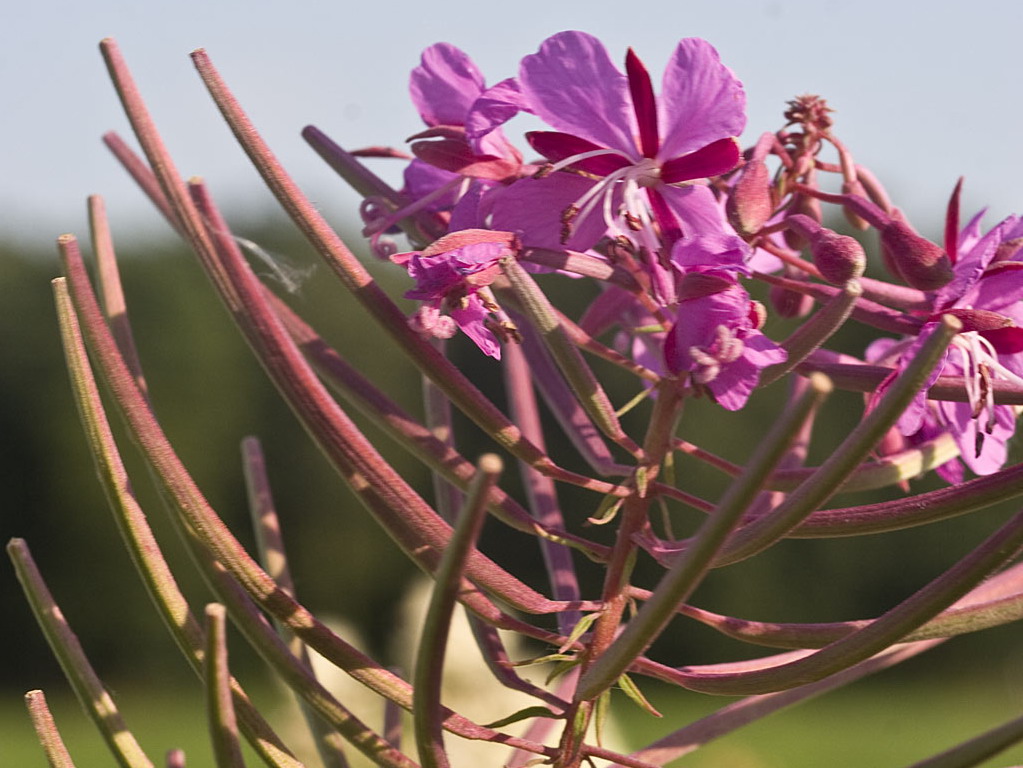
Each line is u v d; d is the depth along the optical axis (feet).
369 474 1.11
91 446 1.09
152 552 1.09
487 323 1.11
